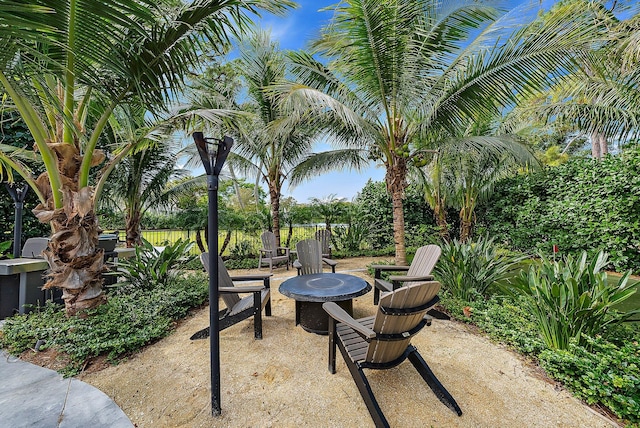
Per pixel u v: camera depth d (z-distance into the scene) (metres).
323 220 9.15
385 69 4.43
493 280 3.77
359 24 4.05
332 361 2.29
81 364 2.40
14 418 1.79
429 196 8.30
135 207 7.48
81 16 2.16
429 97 4.69
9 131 4.79
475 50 4.34
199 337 2.94
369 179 9.70
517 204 7.42
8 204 5.08
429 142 5.29
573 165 6.20
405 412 1.86
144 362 2.49
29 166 4.99
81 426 1.73
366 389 1.81
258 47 6.84
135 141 3.53
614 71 3.88
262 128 6.87
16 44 1.81
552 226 6.46
